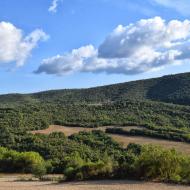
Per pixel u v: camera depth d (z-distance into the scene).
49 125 144.00
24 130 132.00
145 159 57.12
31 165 101.56
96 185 52.41
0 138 122.38
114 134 131.50
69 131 135.62
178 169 56.28
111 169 59.97
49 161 98.62
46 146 115.06
